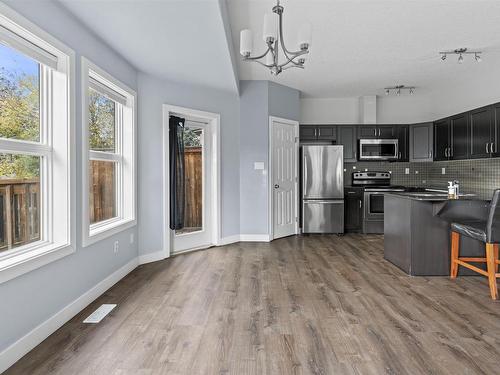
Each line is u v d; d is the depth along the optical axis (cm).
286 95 541
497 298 274
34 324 198
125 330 218
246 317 238
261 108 503
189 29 264
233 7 284
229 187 488
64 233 233
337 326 224
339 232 561
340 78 502
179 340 205
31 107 220
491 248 275
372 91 582
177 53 317
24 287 190
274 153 517
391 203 385
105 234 288
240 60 414
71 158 237
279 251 443
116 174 350
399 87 558
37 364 179
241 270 355
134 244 362
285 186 541
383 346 198
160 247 399
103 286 288
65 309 230
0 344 172
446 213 329
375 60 425
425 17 308
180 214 430
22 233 212
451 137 515
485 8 291
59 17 224
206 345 199
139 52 315
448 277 332
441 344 200
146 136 382
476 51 395
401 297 277
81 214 253
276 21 220
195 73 380
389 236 391
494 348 195
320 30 333
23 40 197
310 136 603
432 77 502
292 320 233
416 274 335
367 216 573
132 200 355
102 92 298
